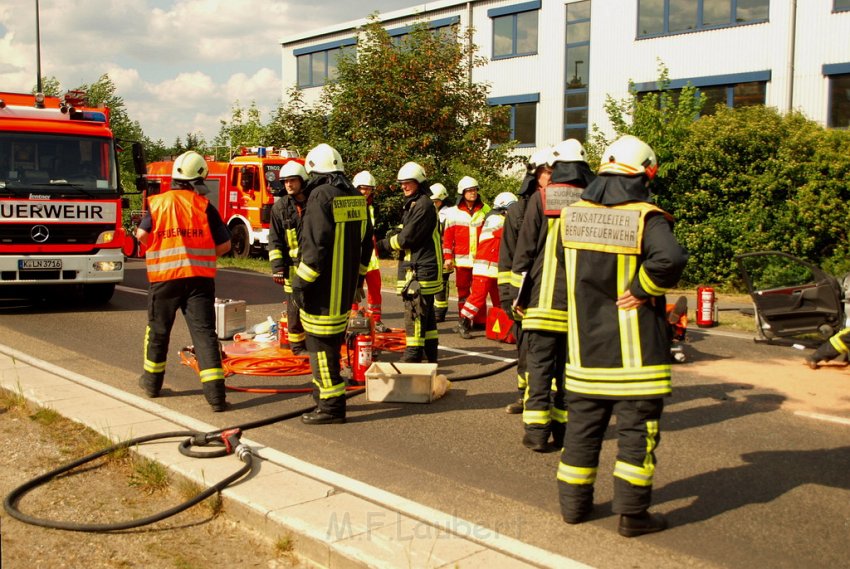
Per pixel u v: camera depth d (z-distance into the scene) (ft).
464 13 93.50
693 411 22.59
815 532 14.24
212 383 22.03
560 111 86.22
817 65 69.00
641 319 13.42
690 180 51.72
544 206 17.95
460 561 12.27
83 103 42.39
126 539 14.07
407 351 27.17
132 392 24.13
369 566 12.27
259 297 46.88
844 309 29.76
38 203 38.24
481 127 74.64
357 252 20.83
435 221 26.96
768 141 50.29
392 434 20.22
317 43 111.45
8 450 18.47
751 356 30.09
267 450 17.99
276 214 27.61
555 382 18.85
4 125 38.37
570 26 84.84
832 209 47.91
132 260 80.94
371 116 75.05
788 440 19.88
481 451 18.89
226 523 14.75
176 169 22.98
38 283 38.70
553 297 17.99
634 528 13.88
